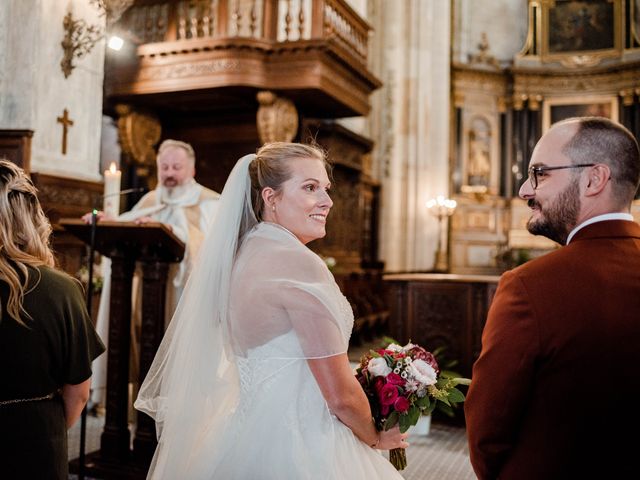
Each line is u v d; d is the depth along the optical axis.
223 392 1.94
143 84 7.19
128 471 3.46
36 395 1.81
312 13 6.89
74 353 1.89
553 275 1.45
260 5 7.70
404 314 5.80
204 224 4.42
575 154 1.52
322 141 9.26
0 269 1.76
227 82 6.84
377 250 13.35
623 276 1.42
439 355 5.65
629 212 1.54
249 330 1.76
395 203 13.48
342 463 1.72
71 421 1.99
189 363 1.95
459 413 5.31
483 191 16.19
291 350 1.74
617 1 15.95
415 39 13.75
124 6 5.28
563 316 1.40
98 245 3.58
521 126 16.52
